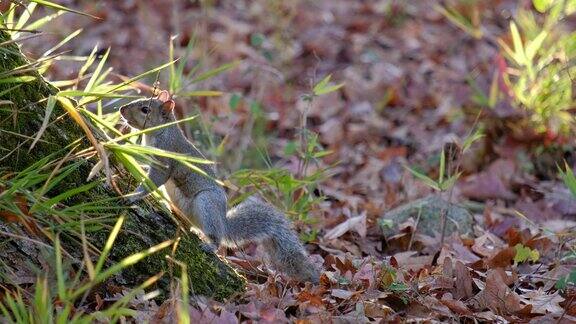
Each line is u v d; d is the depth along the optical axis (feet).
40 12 48.32
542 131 38.50
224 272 22.02
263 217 23.94
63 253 19.65
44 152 20.42
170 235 21.35
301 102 46.16
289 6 55.88
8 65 20.35
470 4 55.31
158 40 48.78
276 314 20.43
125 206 20.62
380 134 43.91
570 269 25.26
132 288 20.36
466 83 47.83
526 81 39.45
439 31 54.49
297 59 50.75
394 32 54.65
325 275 23.25
